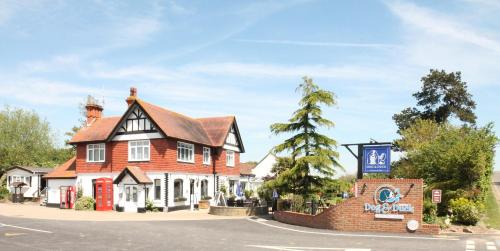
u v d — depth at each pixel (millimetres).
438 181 27188
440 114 60125
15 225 22844
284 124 28469
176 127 37656
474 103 61062
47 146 63188
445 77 60875
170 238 18156
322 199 29406
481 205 24406
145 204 34312
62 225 23047
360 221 20922
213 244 16500
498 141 29000
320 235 19344
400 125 61312
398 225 20188
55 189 40406
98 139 37938
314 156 26688
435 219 20875
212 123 45031
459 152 26031
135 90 40062
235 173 46344
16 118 61500
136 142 36438
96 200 35969
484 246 16203
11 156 56969
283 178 27781
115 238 18062
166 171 34906
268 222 25516
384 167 21562
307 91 27844
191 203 37812
